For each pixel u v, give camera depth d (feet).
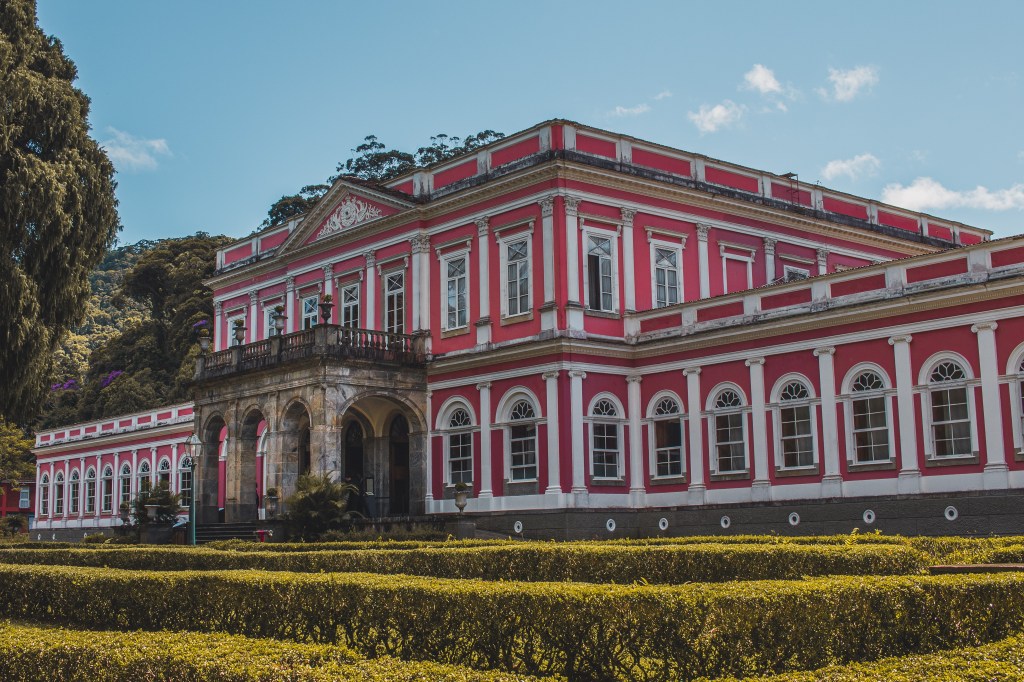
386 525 98.22
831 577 32.32
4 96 84.89
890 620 30.09
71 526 179.11
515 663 31.99
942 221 136.26
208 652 30.68
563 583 33.81
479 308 103.30
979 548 51.80
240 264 136.87
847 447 82.79
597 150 100.17
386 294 113.50
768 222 114.32
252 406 108.58
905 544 54.75
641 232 102.68
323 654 29.84
